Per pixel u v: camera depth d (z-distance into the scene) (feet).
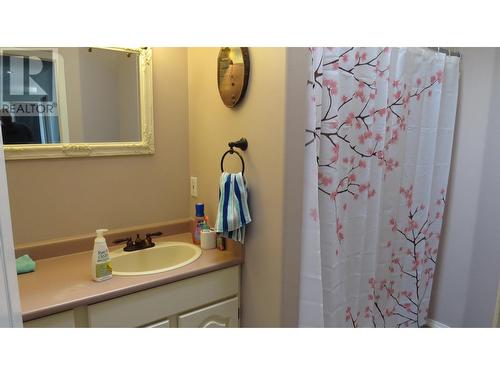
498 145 6.51
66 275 4.49
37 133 4.80
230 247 5.34
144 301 4.36
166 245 5.58
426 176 6.57
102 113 5.28
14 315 2.11
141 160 5.81
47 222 5.05
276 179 4.35
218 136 5.43
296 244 4.52
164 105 5.92
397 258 6.64
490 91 6.51
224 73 4.96
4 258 2.00
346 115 4.97
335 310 5.20
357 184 5.36
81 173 5.25
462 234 7.20
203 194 6.02
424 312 7.43
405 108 5.94
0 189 1.97
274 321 4.64
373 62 5.05
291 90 4.12
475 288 7.11
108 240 5.52
